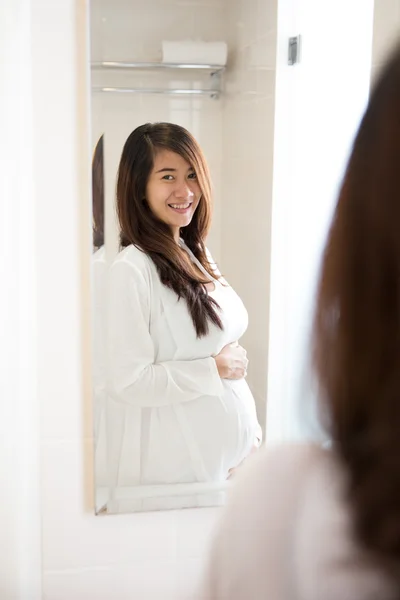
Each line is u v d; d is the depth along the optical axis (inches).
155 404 49.7
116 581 52.1
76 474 50.6
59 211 47.4
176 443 50.3
